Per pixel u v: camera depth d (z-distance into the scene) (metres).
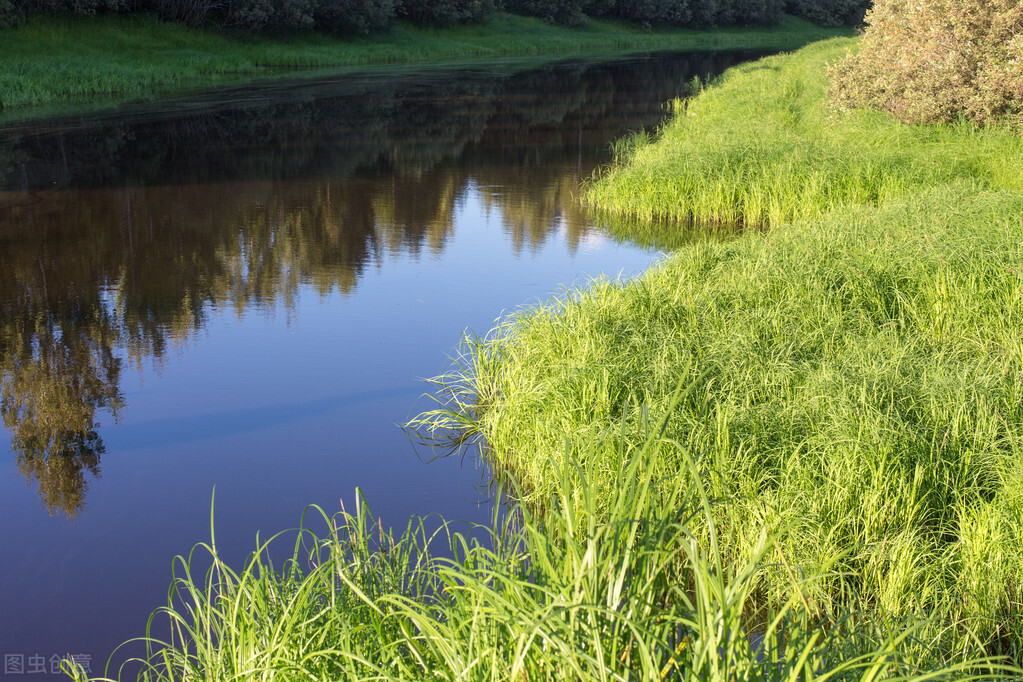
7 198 11.87
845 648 2.79
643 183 12.21
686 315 6.36
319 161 15.62
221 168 14.57
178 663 3.14
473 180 14.32
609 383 5.02
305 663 2.70
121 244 9.88
